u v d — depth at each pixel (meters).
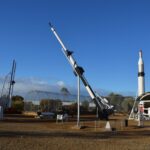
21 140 25.52
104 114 49.59
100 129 44.12
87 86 49.81
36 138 27.52
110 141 26.88
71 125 49.09
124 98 133.50
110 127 44.16
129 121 65.25
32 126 46.62
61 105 109.44
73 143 24.55
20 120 63.19
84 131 40.47
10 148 21.06
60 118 58.69
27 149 20.97
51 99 112.94
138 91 79.19
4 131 35.47
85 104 112.69
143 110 71.31
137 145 24.34
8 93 105.94
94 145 23.77
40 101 113.00
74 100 123.12
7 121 58.50
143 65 79.44
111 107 49.88
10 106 104.94
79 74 48.62
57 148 21.81
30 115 89.19
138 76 79.69
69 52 49.62
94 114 108.38
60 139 27.19
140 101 76.19
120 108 125.94
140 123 53.88
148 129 44.84
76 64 48.97
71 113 92.69
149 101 75.19
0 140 25.20
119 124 51.72
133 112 75.50
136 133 37.75
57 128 44.72
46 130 40.16
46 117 76.19
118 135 34.34
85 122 56.94
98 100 50.03
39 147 21.97
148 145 24.45
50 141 25.42
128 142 26.38
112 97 129.00
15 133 32.78
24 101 116.81
